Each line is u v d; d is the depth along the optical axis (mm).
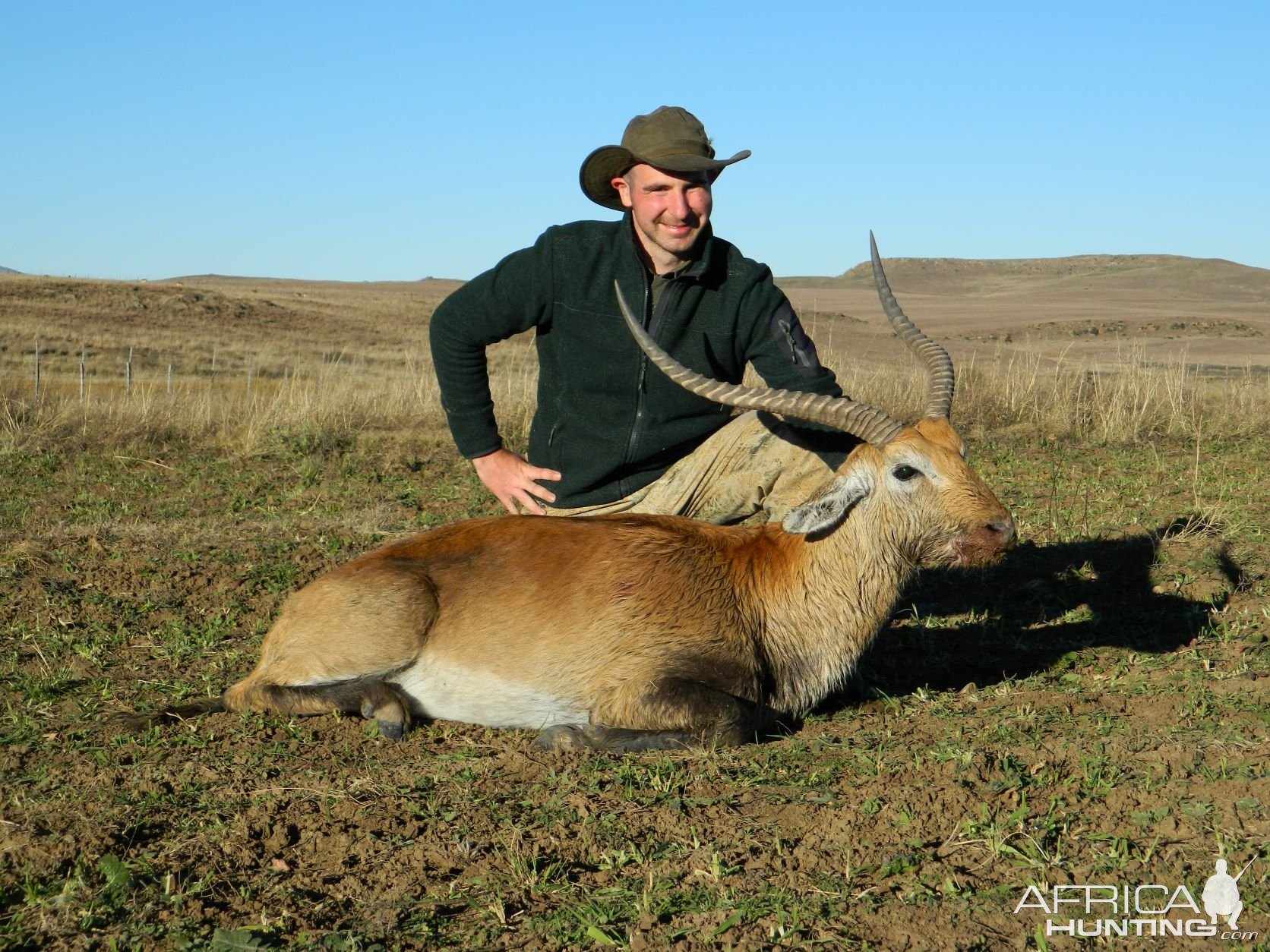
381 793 4340
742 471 5711
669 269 5402
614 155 5133
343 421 14211
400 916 3457
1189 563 7656
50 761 4699
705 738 4836
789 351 5559
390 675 5137
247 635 6594
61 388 25109
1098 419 14328
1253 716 4945
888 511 5020
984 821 3918
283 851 3895
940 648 6441
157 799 4250
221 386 27438
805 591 5148
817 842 3855
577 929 3377
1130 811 4008
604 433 5641
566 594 5020
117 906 3486
